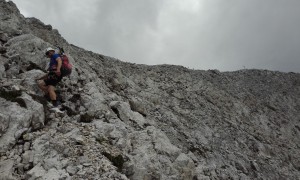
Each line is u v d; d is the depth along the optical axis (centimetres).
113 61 2581
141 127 1478
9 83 1177
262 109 3394
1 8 1692
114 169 998
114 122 1321
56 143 1015
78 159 991
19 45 1432
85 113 1270
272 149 2506
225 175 1825
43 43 1502
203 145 2014
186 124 2158
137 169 1130
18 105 1064
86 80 1551
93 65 2030
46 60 1434
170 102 2380
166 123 2000
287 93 4234
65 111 1234
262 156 2322
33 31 1795
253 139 2477
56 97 1301
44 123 1117
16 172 908
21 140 997
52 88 1241
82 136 1105
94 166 978
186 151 1833
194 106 2509
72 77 1470
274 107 3606
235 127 2544
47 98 1260
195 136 2062
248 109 3155
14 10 1795
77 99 1349
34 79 1275
